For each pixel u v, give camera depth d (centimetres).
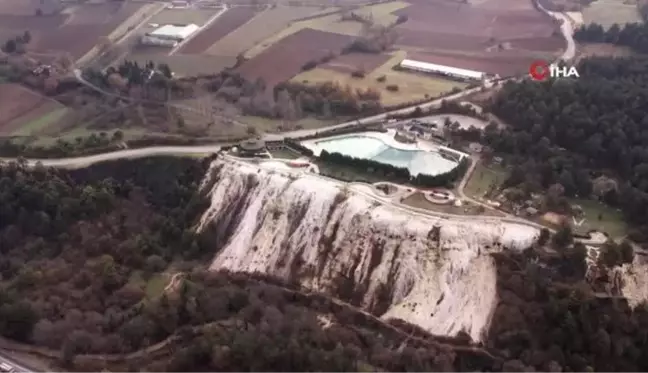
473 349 13538
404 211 15925
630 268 14188
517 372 12538
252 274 16375
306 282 15862
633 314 13488
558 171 17238
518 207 15950
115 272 15900
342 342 13700
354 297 15200
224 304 14662
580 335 13075
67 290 15538
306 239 16450
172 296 14900
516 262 14500
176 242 17500
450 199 16350
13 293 15125
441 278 14750
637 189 15812
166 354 13775
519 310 13625
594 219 15750
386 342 14075
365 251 15612
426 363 13138
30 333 14475
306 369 12769
